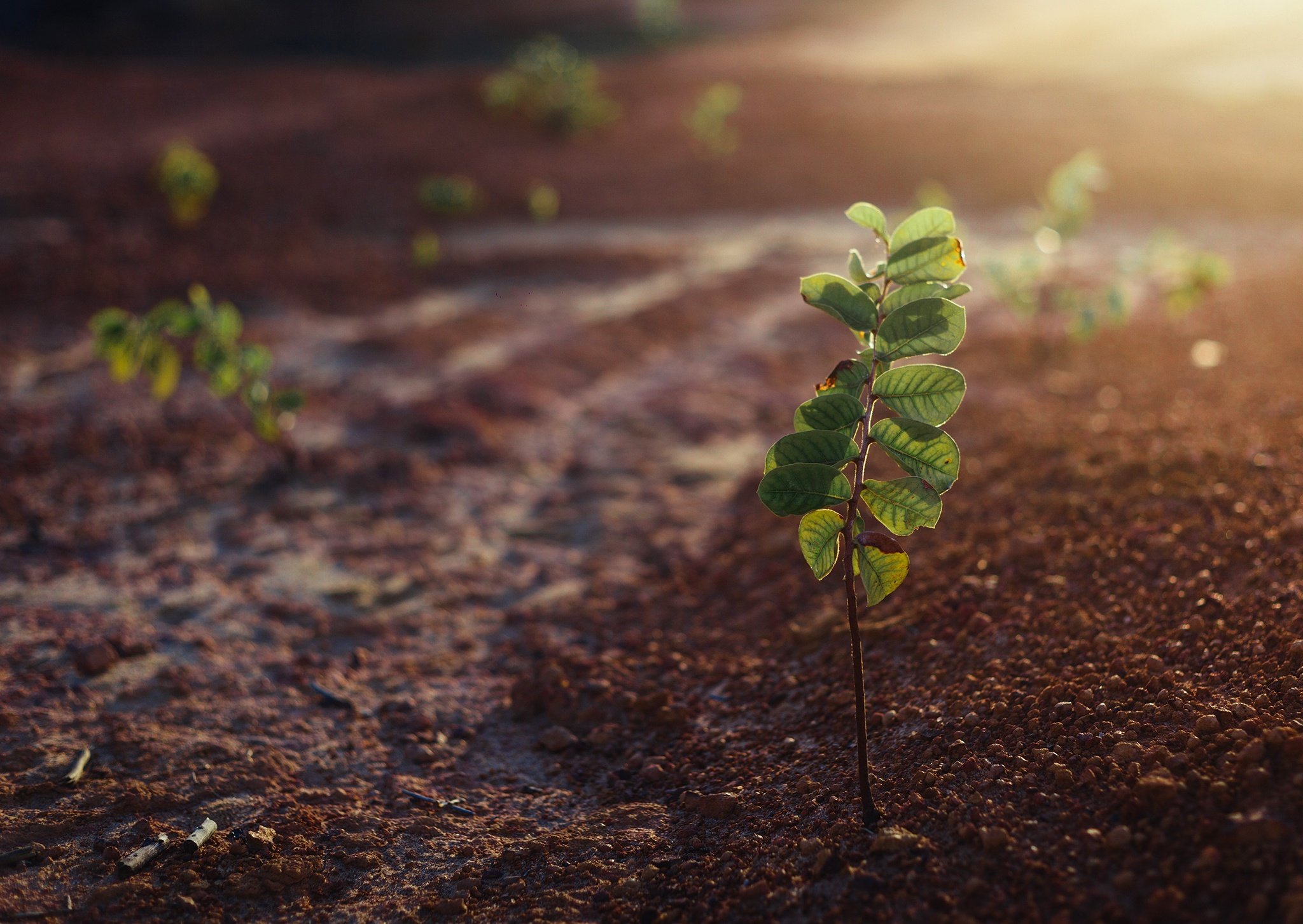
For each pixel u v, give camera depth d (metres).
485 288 3.30
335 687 1.30
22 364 2.41
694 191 4.74
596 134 5.83
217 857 1.11
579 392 2.38
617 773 1.19
